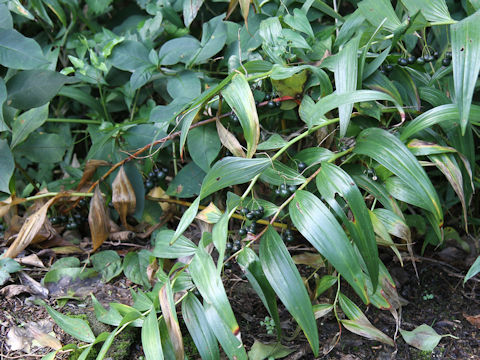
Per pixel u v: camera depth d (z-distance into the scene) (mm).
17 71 1150
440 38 1108
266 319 1011
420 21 969
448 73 1029
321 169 931
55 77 1081
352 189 900
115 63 1137
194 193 1110
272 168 950
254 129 947
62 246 1126
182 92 1118
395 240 1142
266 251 899
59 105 1304
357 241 897
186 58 1118
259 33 1100
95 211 1084
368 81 986
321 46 1045
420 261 1142
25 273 1055
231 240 1118
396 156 913
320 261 1028
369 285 958
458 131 982
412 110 999
